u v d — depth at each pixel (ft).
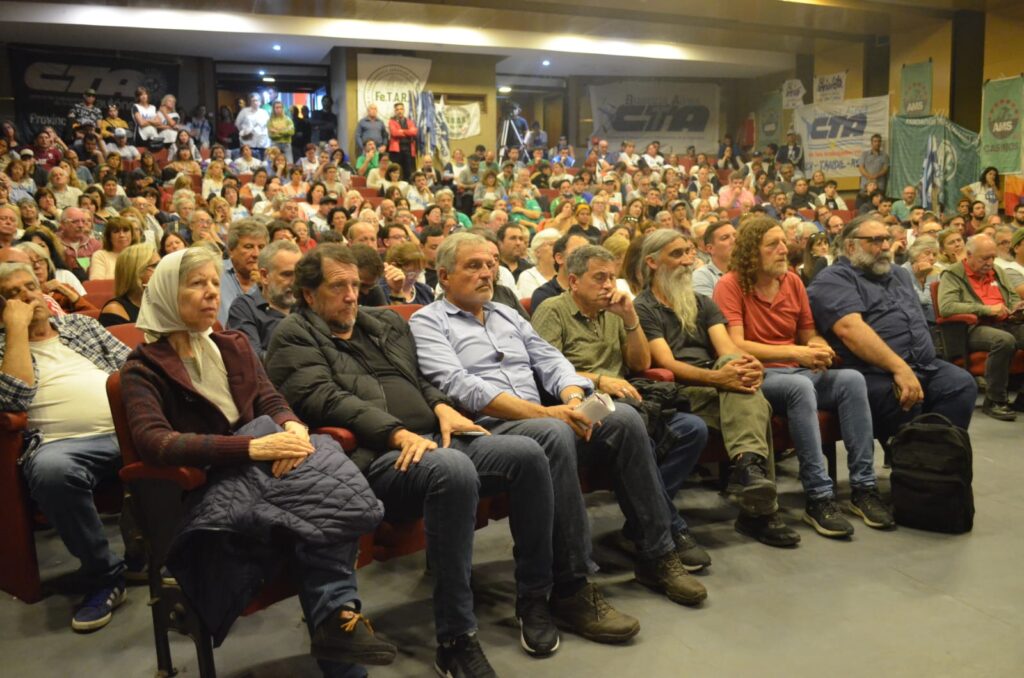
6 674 6.40
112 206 25.05
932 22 38.81
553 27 40.65
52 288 11.70
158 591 6.15
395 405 7.20
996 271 15.43
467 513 6.24
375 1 35.37
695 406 9.16
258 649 6.73
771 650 6.60
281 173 34.30
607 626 6.77
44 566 8.41
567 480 6.94
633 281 10.99
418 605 7.47
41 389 7.77
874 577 7.96
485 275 8.11
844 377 9.57
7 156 27.27
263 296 9.74
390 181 33.91
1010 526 9.29
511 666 6.41
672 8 36.96
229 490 5.71
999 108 35.99
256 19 36.73
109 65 40.14
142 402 6.04
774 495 8.48
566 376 8.22
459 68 42.88
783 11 37.37
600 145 44.98
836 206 38.19
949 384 10.21
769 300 10.22
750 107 51.39
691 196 38.17
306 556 5.70
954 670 6.28
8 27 35.14
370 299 11.44
